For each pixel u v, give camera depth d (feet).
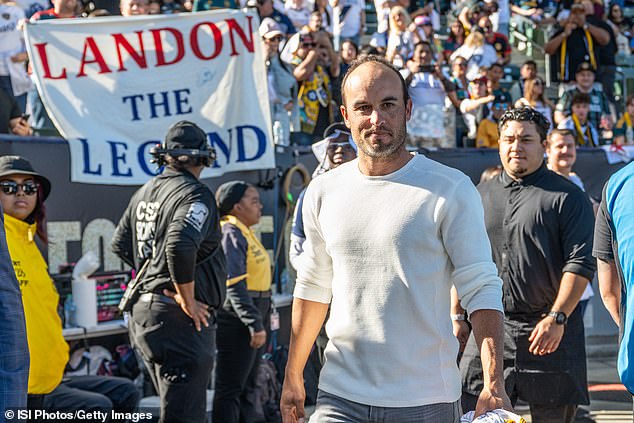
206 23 20.30
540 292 13.74
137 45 20.07
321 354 17.92
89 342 19.29
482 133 30.25
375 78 8.80
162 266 14.78
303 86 27.07
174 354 14.74
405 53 31.35
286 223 23.81
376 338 8.84
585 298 22.80
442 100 29.45
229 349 18.43
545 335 13.37
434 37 37.91
